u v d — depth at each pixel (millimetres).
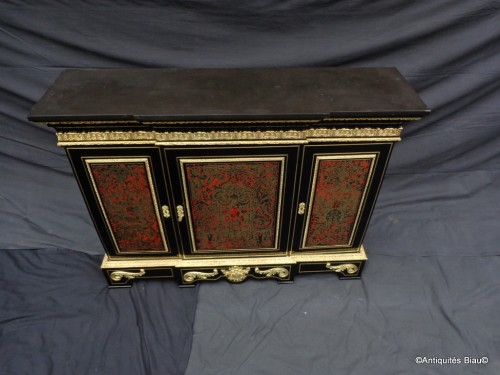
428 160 2262
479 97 2035
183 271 1742
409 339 1600
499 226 2072
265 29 1794
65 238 2031
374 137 1361
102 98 1318
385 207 2201
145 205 1521
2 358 1525
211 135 1316
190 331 1636
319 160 1417
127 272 1736
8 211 2133
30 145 2146
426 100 2020
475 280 1825
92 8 1712
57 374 1486
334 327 1650
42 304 1722
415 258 1936
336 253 1764
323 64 1896
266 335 1624
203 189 1477
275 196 1516
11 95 1977
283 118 1248
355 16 1763
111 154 1359
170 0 1694
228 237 1655
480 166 2293
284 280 1821
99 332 1629
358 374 1488
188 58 1863
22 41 1810
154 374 1490
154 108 1263
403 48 1861
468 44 1846
